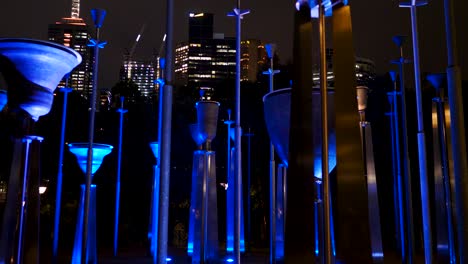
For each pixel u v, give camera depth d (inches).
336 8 322.0
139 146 1518.2
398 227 1128.2
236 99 499.2
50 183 1412.4
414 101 1429.6
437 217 646.5
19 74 430.6
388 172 1456.7
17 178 430.9
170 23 333.4
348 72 313.3
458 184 359.9
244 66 3622.0
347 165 301.6
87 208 583.5
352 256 292.2
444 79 642.8
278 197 754.2
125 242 1373.0
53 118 1414.9
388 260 1016.2
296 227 304.2
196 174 772.0
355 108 308.8
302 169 310.5
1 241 420.5
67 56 445.1
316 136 437.1
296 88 319.9
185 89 1695.4
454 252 629.0
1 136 1059.3
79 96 1485.0
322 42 302.0
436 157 656.4
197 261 743.1
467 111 1238.3
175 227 1317.7
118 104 1567.4
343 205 297.1
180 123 1567.4
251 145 1561.3
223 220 1578.5
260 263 921.5
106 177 1476.4
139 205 1477.6
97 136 1520.7
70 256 1049.5
